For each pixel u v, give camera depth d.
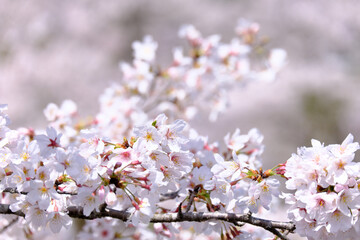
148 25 17.33
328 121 15.81
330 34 16.59
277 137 15.53
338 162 3.06
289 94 15.83
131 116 6.44
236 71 7.59
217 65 7.57
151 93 7.68
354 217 3.13
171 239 4.21
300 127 15.67
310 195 3.11
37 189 3.25
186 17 17.44
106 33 16.72
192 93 7.61
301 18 16.66
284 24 16.80
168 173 3.39
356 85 16.03
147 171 3.24
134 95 7.51
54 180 3.25
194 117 7.80
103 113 6.47
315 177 3.14
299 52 16.77
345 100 15.78
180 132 3.31
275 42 16.69
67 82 15.05
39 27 15.41
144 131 3.21
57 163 3.20
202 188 3.66
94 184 3.23
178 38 17.19
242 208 3.69
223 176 3.49
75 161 3.19
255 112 15.58
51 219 3.48
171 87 7.59
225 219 3.46
